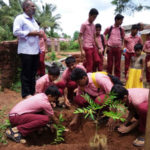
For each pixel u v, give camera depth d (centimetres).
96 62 509
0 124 293
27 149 228
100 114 322
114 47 527
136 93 247
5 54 505
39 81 351
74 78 262
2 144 243
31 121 262
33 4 360
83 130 305
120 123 307
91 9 452
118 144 251
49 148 227
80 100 311
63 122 330
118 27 518
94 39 493
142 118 239
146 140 148
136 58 432
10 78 527
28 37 359
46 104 270
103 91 304
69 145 234
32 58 374
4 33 1598
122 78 674
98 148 152
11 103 404
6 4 2220
